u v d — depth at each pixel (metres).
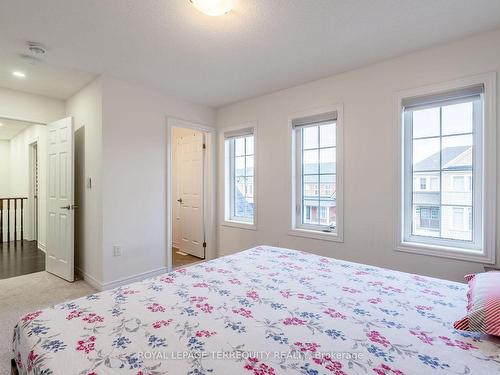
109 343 0.89
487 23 1.99
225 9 1.71
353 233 2.80
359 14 1.88
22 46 2.26
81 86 3.16
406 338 0.93
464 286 1.40
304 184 3.30
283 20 1.94
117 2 1.73
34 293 2.80
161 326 1.00
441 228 2.40
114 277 2.93
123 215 3.01
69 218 3.13
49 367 0.78
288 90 3.30
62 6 1.76
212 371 0.76
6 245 5.05
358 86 2.75
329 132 3.08
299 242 3.22
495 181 2.08
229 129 3.96
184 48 2.33
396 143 2.52
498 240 2.07
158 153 3.35
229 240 4.01
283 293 1.31
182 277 1.53
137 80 3.03
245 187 3.99
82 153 3.22
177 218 4.81
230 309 1.14
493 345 0.89
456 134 2.33
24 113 3.31
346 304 1.19
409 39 2.21
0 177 6.39
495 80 2.06
